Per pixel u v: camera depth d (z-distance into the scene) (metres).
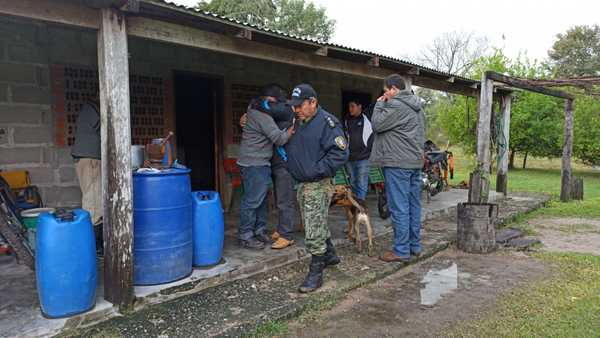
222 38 3.57
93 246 2.75
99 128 3.57
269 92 4.06
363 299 3.38
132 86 5.00
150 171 3.14
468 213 4.70
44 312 2.67
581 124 13.41
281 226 4.22
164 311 2.94
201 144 6.17
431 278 3.87
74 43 4.54
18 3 2.41
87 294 2.71
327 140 3.19
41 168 4.37
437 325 2.92
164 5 2.81
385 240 4.84
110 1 2.60
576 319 2.98
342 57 4.78
